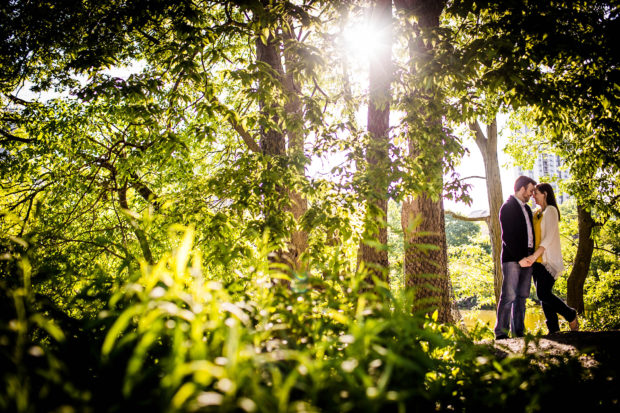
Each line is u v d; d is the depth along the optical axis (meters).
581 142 7.43
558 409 1.60
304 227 3.65
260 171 4.20
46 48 6.21
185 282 1.58
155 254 5.33
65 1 5.32
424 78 4.19
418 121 4.29
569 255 15.32
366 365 1.36
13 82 6.91
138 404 1.15
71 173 6.21
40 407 1.21
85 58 4.57
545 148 11.54
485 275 14.59
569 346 2.85
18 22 5.50
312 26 5.36
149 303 1.11
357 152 4.40
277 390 1.01
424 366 1.56
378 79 5.26
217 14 7.21
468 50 4.09
